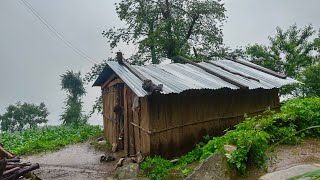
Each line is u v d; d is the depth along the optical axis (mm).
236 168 4945
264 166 5043
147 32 21328
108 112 14312
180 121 9727
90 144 14664
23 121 40219
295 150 6055
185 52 20234
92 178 9078
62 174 9742
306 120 7094
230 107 11211
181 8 21422
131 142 10734
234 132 6215
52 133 19578
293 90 18922
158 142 9125
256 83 11570
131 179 8109
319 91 18453
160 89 8484
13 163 6562
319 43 21844
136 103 9648
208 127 10500
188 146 9883
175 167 7984
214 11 20562
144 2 20859
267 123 6746
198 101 10273
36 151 13750
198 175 4898
